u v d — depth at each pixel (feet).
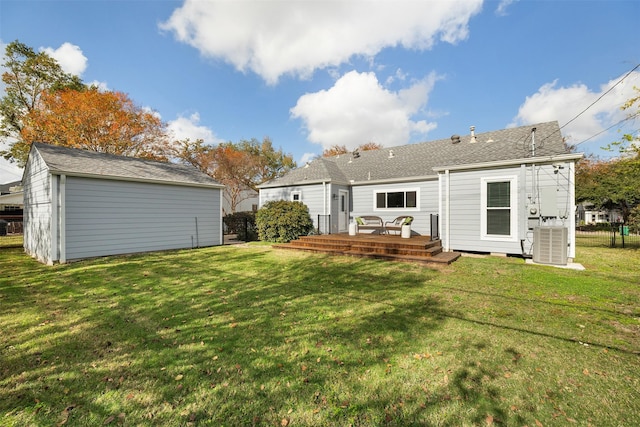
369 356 9.71
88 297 16.61
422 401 7.42
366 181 44.52
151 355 9.87
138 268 25.02
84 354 9.96
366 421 6.73
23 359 9.63
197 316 13.51
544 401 7.40
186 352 10.05
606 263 25.84
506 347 10.28
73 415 6.99
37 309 14.56
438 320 12.84
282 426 6.60
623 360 9.36
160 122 72.59
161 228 36.35
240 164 86.38
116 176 31.55
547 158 25.57
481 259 26.96
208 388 8.00
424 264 24.89
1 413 7.05
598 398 7.50
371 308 14.48
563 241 23.72
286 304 15.19
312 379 8.39
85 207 29.76
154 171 38.65
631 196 56.65
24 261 29.30
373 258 28.17
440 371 8.78
